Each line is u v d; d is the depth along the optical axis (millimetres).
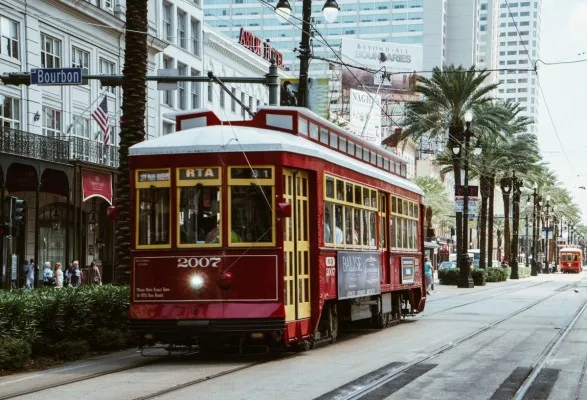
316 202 14773
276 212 13484
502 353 15203
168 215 13758
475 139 60188
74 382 11586
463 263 52656
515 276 77312
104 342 15562
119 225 18422
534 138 67000
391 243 20531
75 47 38938
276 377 11891
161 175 13844
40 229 37031
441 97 51906
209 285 13477
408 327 21188
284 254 13570
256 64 63938
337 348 16047
